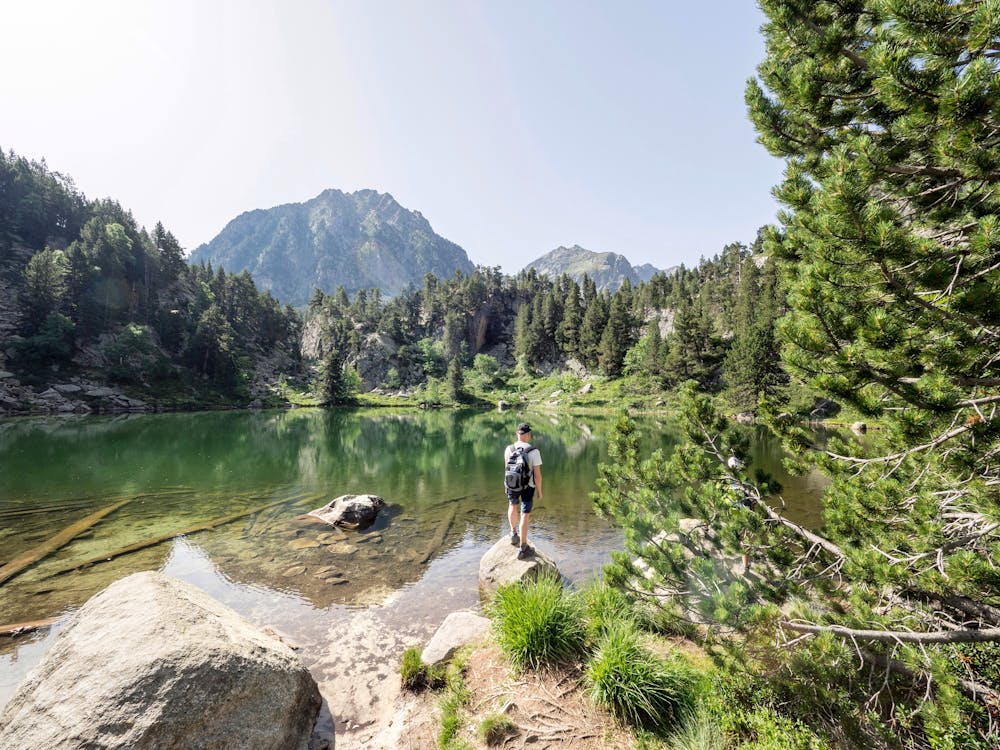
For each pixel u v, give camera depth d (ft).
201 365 310.86
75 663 13.23
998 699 11.50
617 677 14.48
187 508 47.65
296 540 38.06
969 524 14.66
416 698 16.87
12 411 205.67
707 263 522.06
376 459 87.25
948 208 15.07
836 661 13.44
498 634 18.75
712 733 12.64
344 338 466.70
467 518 45.39
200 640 13.98
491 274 575.79
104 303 303.07
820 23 18.10
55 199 375.86
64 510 46.09
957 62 13.00
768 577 17.58
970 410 13.06
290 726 14.69
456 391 371.97
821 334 13.83
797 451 18.53
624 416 22.21
